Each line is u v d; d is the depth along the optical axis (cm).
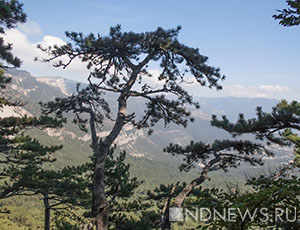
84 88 1246
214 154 842
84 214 1341
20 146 1237
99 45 1034
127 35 1042
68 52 1041
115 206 1525
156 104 1144
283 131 916
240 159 816
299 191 313
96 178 975
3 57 862
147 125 1192
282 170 607
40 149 1256
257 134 812
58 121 1181
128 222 1403
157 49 1093
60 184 1413
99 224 925
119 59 1152
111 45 1025
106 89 1105
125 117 1009
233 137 783
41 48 1014
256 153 841
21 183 1245
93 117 1158
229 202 377
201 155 873
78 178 1512
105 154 1002
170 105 1120
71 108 1202
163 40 1020
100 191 959
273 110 715
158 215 1512
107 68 1169
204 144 862
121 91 1094
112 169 1495
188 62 1097
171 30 1067
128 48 1078
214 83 1099
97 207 943
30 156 1295
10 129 1180
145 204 1551
